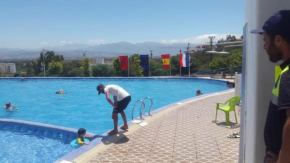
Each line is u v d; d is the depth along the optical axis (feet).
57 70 115.75
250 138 7.59
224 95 45.47
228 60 110.32
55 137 29.35
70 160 16.93
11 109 49.47
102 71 104.06
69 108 50.16
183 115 29.91
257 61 7.01
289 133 4.47
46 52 133.28
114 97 22.61
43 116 44.47
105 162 16.71
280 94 4.75
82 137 25.66
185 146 19.63
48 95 64.59
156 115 29.68
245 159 8.59
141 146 19.67
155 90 72.79
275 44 5.25
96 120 41.09
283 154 4.56
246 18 8.58
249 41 7.92
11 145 27.20
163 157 17.52
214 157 17.38
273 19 5.27
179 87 77.61
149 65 100.07
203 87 77.05
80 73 107.34
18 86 79.97
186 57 95.09
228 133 22.82
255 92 7.10
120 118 41.73
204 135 22.30
